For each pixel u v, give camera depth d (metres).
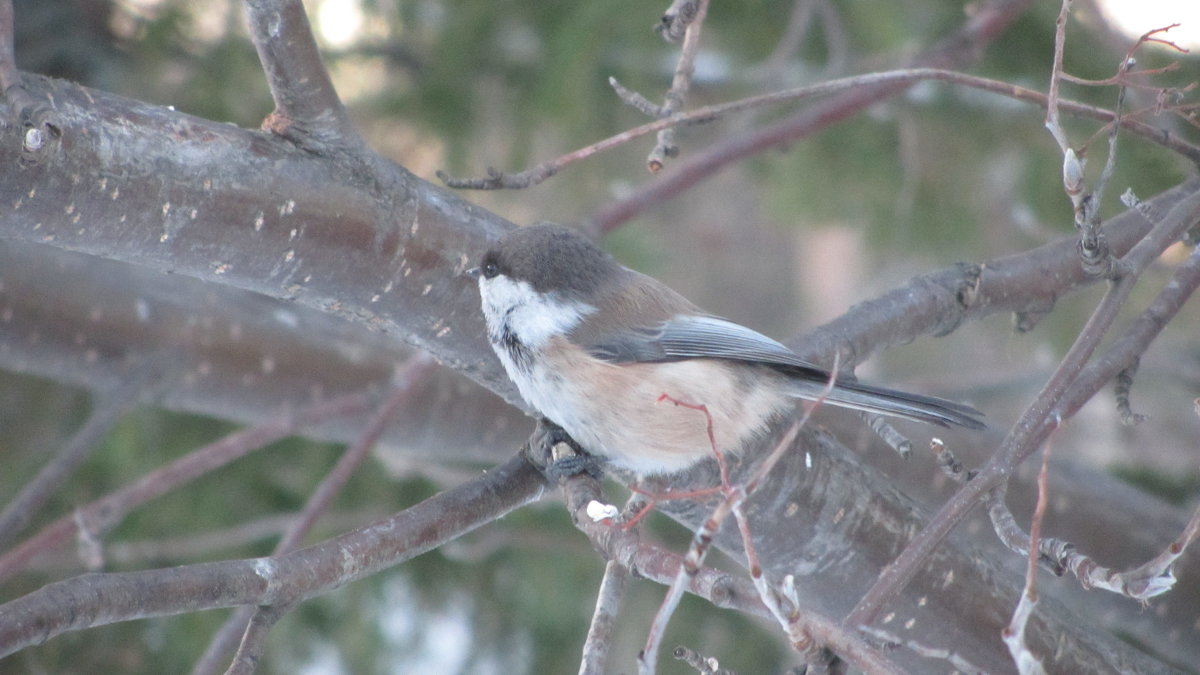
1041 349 13.37
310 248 6.26
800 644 4.38
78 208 5.59
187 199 5.84
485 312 7.04
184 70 11.44
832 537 7.13
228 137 6.00
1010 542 5.46
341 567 5.72
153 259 6.03
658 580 5.37
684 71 6.80
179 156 5.80
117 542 11.65
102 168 5.57
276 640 12.57
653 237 14.65
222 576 5.31
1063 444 15.66
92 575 5.00
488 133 12.34
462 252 6.86
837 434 9.02
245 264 6.19
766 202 14.12
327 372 10.23
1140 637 9.45
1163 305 6.48
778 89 12.41
